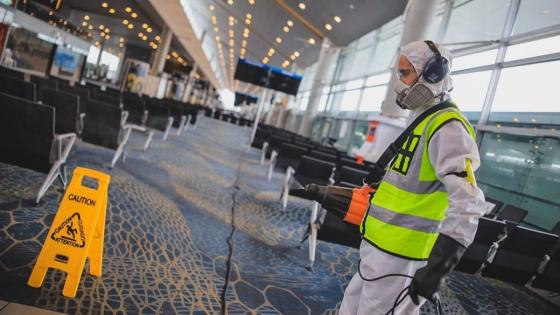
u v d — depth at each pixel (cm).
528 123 616
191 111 1262
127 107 709
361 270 132
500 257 314
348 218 137
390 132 988
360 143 1388
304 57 2308
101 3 1823
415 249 120
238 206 456
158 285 224
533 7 655
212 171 633
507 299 368
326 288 284
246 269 280
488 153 696
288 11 1551
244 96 4253
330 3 1289
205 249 297
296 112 2566
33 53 1391
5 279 185
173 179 495
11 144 267
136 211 329
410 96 124
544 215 563
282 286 268
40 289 187
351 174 434
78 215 187
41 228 247
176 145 809
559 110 561
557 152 557
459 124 112
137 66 2194
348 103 1595
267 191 591
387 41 1343
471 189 102
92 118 397
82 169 188
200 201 430
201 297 224
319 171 468
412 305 126
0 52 1180
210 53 3309
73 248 186
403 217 121
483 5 815
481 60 766
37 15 1351
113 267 229
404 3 989
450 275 396
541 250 312
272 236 376
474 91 769
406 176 122
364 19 1269
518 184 618
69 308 179
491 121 702
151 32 2347
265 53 2647
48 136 263
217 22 2242
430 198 119
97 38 2862
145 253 260
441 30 936
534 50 632
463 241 98
